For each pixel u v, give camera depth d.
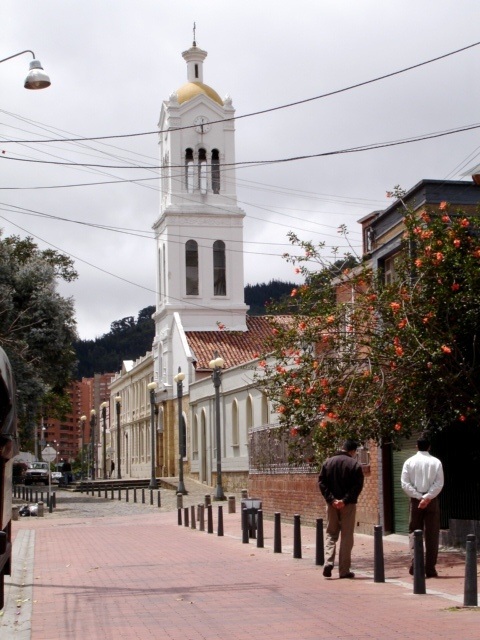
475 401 17.67
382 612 12.05
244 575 16.62
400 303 17.73
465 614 11.74
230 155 68.00
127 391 90.62
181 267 67.50
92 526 33.00
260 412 46.59
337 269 19.42
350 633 10.72
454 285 17.52
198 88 67.69
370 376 17.86
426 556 15.34
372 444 24.17
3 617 12.91
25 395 45.59
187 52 68.94
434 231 18.22
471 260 17.48
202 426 59.06
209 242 67.81
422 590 13.43
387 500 23.39
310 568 17.30
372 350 18.05
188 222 67.62
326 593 13.94
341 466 15.62
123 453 92.50
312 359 18.73
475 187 22.36
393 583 14.74
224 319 67.69
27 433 48.69
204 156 67.81
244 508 23.61
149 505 45.41
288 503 29.67
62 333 48.56
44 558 21.48
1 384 12.35
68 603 14.09
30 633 11.55
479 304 17.48
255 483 33.56
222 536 25.97
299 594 13.96
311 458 18.97
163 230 68.69
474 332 17.77
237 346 65.44
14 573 18.52
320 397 18.45
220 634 11.03
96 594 14.95
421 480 15.33
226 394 53.22
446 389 17.78
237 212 67.94
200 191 67.62
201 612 12.70
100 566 19.30
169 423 67.12
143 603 13.77
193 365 62.94
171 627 11.64
